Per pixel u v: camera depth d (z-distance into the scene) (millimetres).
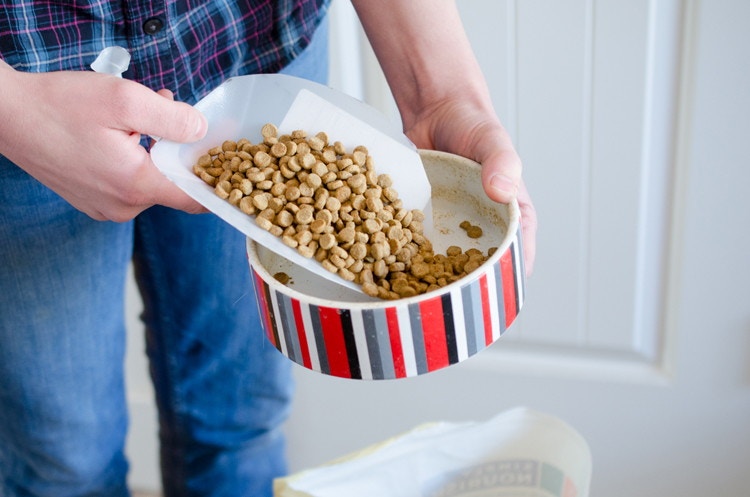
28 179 862
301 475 921
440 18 867
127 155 723
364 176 741
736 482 1365
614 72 1129
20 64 794
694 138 1139
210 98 771
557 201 1235
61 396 1000
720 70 1089
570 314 1311
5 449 1057
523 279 713
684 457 1369
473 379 1388
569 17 1106
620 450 1392
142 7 810
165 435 1218
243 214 713
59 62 810
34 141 726
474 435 959
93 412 1034
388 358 645
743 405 1297
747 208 1162
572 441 942
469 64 880
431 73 875
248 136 783
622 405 1351
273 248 685
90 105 703
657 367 1322
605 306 1291
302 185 729
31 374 976
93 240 942
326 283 728
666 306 1274
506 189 729
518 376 1369
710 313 1246
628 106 1146
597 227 1238
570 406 1374
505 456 969
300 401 1460
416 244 750
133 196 750
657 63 1115
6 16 772
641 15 1084
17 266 915
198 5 847
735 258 1200
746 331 1243
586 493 901
